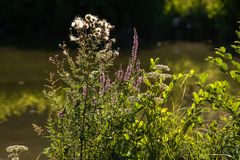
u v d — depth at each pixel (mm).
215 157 5285
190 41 19781
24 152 7234
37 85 11711
